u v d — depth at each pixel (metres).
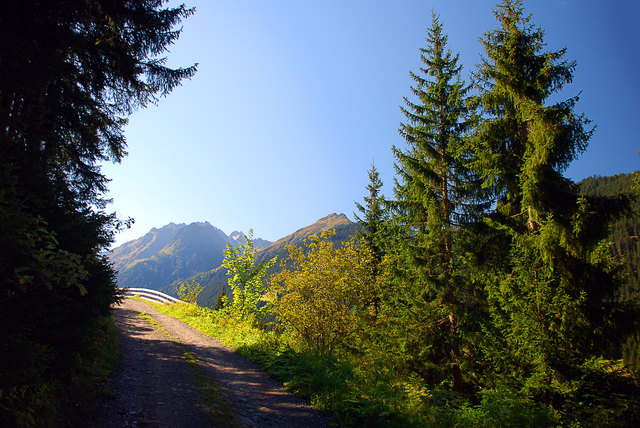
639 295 8.45
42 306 4.12
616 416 6.78
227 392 7.16
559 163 10.19
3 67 5.05
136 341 12.05
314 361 9.08
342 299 14.30
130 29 7.89
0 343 3.43
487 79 11.81
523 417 6.42
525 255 9.53
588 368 7.95
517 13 11.55
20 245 3.35
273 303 14.95
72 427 4.52
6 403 3.60
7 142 4.18
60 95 7.88
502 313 10.59
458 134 13.93
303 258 14.51
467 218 13.15
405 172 13.78
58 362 5.06
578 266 9.05
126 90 8.81
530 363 8.88
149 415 5.50
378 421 5.91
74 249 5.73
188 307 23.80
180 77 8.70
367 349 14.98
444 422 6.40
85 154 9.59
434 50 15.05
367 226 22.14
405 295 14.04
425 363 12.29
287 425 5.65
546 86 10.84
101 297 6.71
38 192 4.85
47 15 5.51
